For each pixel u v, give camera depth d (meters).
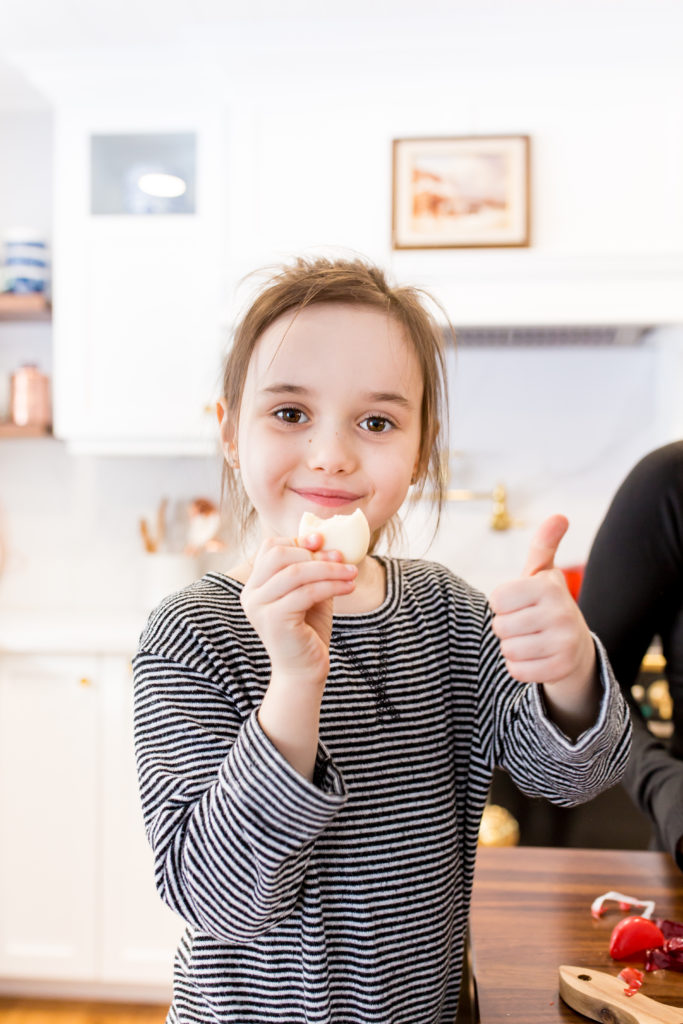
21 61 2.19
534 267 2.09
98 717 2.06
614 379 2.47
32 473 2.58
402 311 0.71
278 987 0.63
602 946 0.70
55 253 2.29
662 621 1.04
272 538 0.57
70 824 2.06
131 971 2.03
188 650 0.64
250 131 2.19
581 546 2.48
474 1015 0.66
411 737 0.69
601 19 2.00
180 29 2.07
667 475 1.01
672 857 0.88
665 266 2.07
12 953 2.05
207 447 2.27
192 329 2.25
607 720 0.60
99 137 2.27
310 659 0.53
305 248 2.15
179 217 2.23
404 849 0.66
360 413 0.66
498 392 2.50
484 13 1.99
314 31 2.06
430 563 0.86
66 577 2.57
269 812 0.52
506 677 0.73
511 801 1.75
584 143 2.11
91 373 2.28
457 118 2.14
